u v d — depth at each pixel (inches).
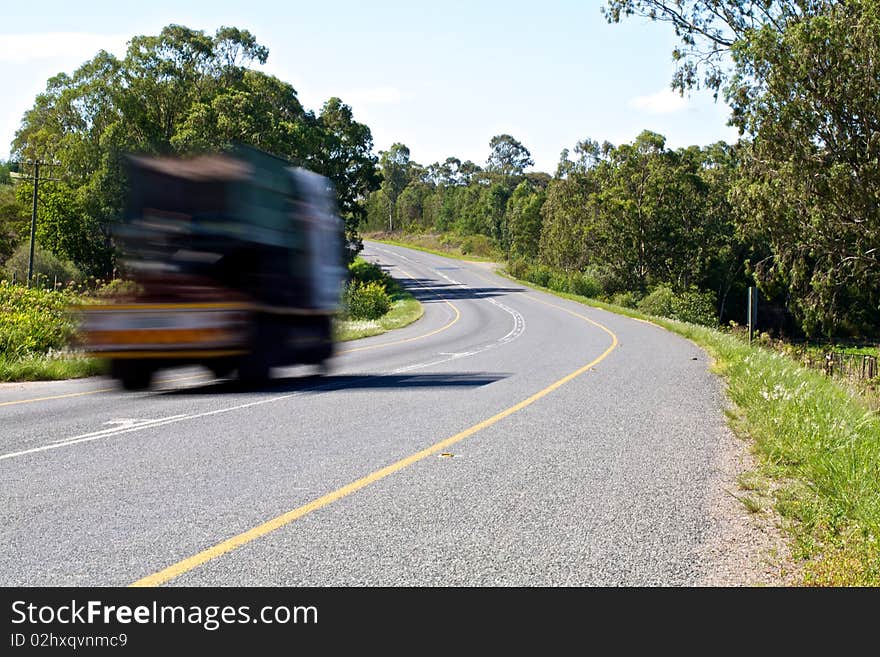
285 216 559.2
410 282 3629.4
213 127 2282.2
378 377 614.2
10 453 308.3
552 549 200.4
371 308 1844.2
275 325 546.0
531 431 369.1
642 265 3531.0
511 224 4835.1
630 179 3585.1
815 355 1314.0
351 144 3102.9
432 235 7017.7
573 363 737.6
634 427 385.1
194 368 677.9
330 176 2967.5
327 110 3142.2
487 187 7824.8
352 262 3277.6
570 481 272.5
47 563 186.7
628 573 186.2
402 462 297.3
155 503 236.8
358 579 179.6
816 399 410.6
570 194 4003.4
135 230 504.4
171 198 504.1
